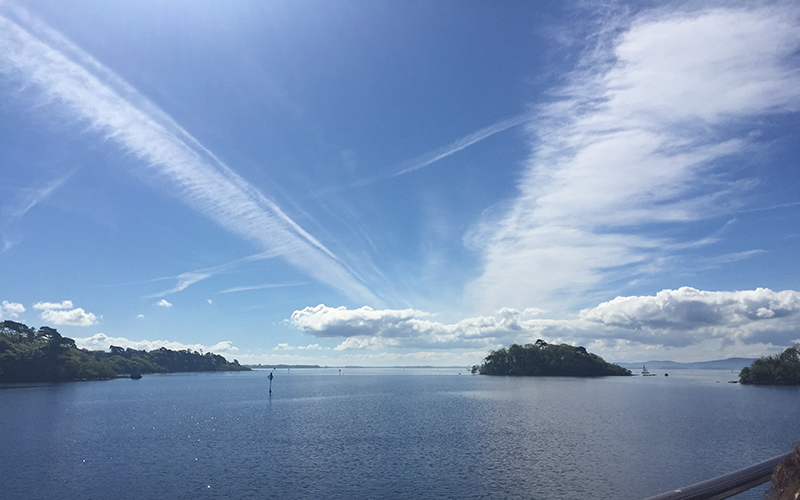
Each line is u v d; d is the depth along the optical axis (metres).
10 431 78.19
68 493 41.66
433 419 90.00
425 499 39.06
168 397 153.38
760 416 91.25
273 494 40.75
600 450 57.69
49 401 134.50
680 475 45.75
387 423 84.81
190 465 51.41
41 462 53.75
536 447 59.88
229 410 110.38
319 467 49.94
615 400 130.62
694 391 169.12
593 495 39.84
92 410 110.38
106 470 49.53
